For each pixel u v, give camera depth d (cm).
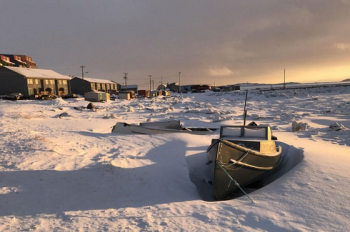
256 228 475
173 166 938
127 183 784
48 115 2736
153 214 565
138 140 1404
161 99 6406
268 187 700
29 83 6366
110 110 3628
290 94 6450
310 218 495
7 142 1165
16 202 615
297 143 1238
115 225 512
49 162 911
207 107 3969
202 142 1310
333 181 648
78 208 611
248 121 2386
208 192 788
